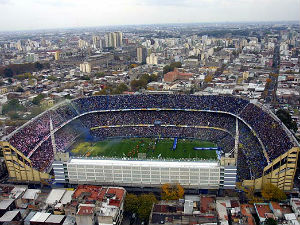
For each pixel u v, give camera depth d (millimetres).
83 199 154750
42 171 196500
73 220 148250
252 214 152750
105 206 147625
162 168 172125
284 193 165250
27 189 175125
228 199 160000
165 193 167875
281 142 188125
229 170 168375
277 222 142625
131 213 160250
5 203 158750
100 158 184875
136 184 177500
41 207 160750
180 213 143875
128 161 179625
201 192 177375
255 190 174375
